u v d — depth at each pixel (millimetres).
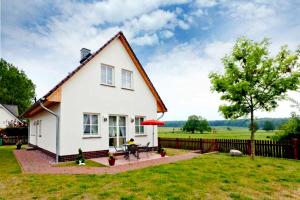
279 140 14359
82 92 13273
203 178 8125
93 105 13766
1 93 50188
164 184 7332
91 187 7078
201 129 77375
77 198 6105
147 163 11609
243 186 7227
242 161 12070
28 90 56438
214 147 17500
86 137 13227
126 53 16281
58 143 12055
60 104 12266
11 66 53656
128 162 12031
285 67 11516
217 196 6258
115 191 6629
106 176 8547
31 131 23047
